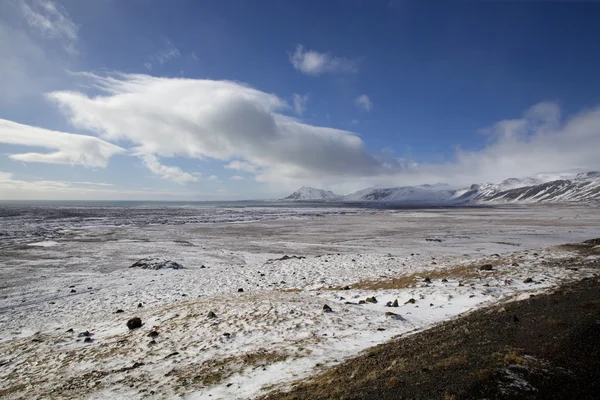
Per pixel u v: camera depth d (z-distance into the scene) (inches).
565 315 335.6
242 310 529.0
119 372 359.6
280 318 486.6
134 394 307.4
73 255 1337.4
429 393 211.3
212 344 414.6
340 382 267.4
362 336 410.6
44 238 1818.4
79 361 398.9
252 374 328.2
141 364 374.9
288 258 1259.2
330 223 2947.8
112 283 890.7
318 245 1647.4
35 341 482.6
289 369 330.6
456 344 303.9
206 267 1133.7
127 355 404.2
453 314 477.7
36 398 317.1
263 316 498.0
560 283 604.4
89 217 3533.5
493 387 205.3
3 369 397.1
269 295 627.5
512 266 825.5
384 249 1494.8
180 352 399.9
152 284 871.7
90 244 1630.2
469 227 2472.9
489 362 244.1
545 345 263.7
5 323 601.6
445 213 4805.6
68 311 665.6
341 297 633.0
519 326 326.0
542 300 422.6
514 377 215.9
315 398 242.8
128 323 509.7
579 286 486.0
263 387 295.1
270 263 1146.0
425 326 426.9
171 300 713.0
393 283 749.3
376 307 544.4
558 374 218.5
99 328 530.3
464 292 594.2
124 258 1294.3
